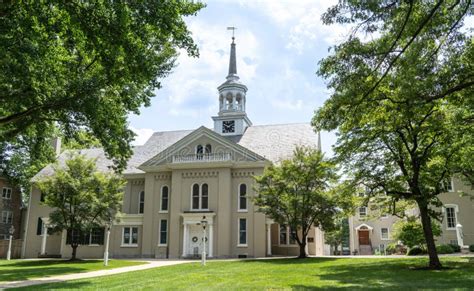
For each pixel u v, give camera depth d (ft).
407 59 42.98
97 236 138.82
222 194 124.88
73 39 49.06
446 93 43.91
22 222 180.96
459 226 113.19
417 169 70.13
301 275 59.72
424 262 74.74
